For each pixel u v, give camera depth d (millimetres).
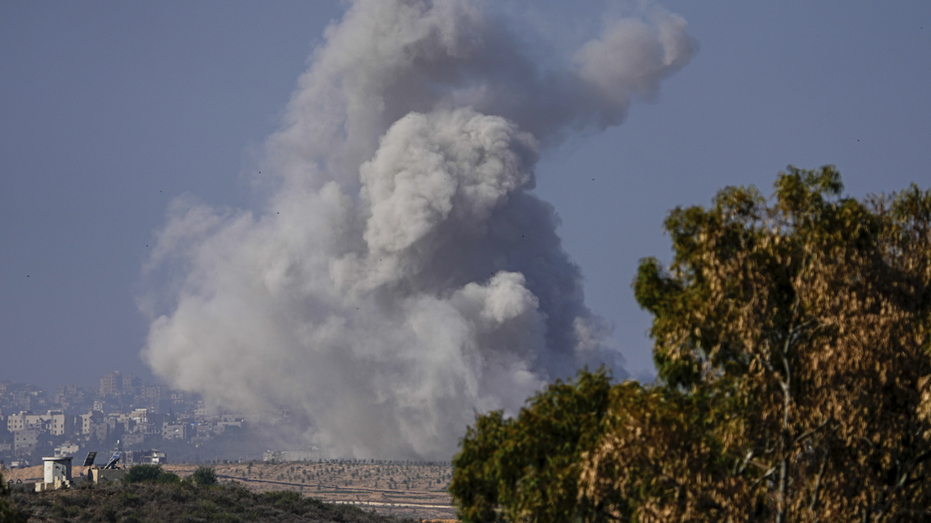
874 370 75938
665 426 76312
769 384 78000
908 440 81500
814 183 82625
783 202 81125
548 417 86500
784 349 80750
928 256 86688
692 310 78688
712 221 80375
